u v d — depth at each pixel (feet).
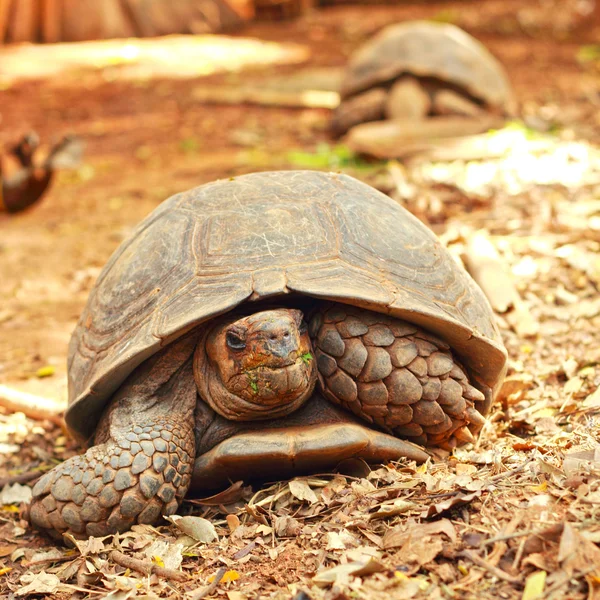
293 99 37.88
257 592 7.68
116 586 8.18
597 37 51.52
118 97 41.50
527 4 63.52
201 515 9.42
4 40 55.57
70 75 46.65
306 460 8.96
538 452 9.06
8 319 17.62
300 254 9.19
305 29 61.26
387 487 8.70
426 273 9.55
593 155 22.74
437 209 19.31
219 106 38.55
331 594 7.16
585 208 18.26
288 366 8.57
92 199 26.20
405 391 9.05
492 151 23.67
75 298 18.61
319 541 8.22
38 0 55.67
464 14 62.03
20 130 35.94
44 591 8.49
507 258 16.35
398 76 29.60
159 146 32.35
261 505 9.01
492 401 10.12
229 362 8.77
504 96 29.81
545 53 46.47
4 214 23.76
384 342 9.00
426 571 7.32
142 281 9.66
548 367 12.23
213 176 26.91
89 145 33.42
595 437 9.36
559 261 15.97
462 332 9.14
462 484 8.39
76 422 10.16
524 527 7.52
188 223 9.95
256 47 54.39
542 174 21.24
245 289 8.83
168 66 48.57
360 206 9.96
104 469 8.85
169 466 8.98
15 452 12.37
